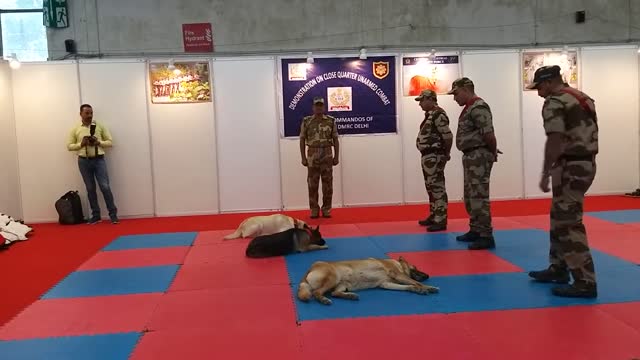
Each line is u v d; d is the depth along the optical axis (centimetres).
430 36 1061
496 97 1039
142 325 416
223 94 992
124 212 988
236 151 999
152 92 979
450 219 859
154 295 496
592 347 349
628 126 1064
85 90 970
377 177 1027
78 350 371
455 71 1028
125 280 553
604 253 599
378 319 411
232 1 1030
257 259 623
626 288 471
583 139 429
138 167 985
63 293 513
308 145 915
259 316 427
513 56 1037
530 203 998
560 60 1048
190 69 983
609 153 1066
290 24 1041
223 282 530
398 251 642
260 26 1037
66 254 691
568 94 431
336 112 1012
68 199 934
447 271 544
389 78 1018
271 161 1005
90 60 968
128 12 1017
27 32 1067
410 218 883
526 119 1046
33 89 960
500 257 596
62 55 1014
